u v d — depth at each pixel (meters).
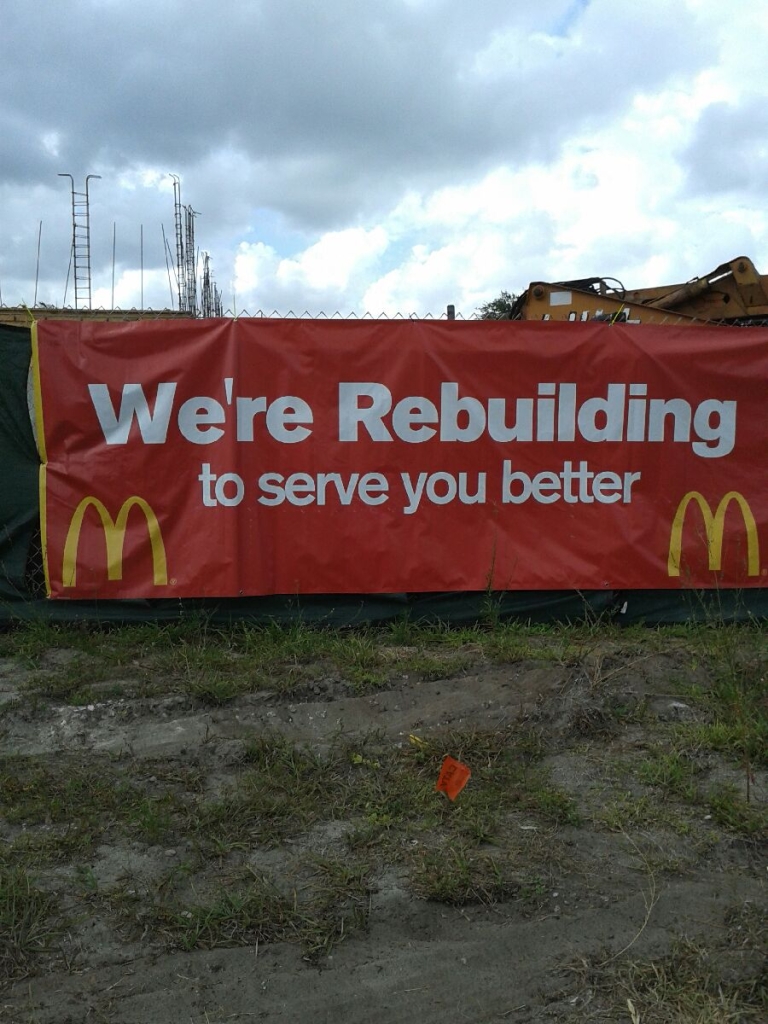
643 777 3.57
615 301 10.54
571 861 3.01
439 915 2.73
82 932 2.62
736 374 5.17
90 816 3.24
